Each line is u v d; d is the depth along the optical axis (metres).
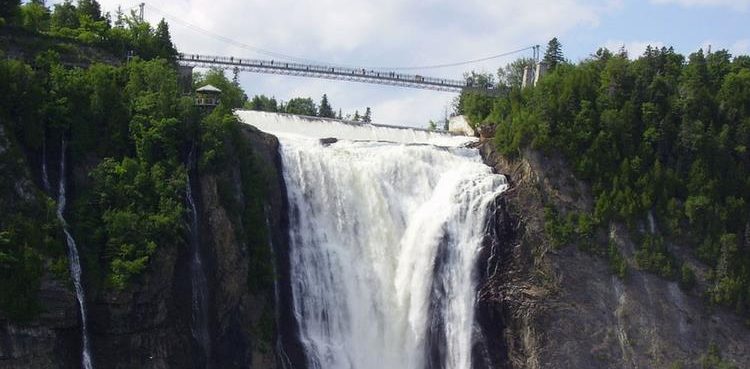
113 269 84.56
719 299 110.31
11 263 78.50
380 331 105.69
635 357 107.00
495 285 110.06
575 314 108.25
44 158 88.19
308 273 104.12
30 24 107.25
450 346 107.75
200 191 94.56
